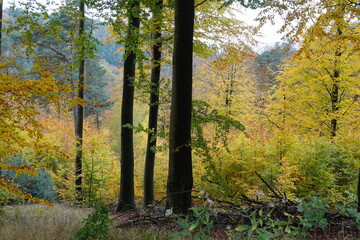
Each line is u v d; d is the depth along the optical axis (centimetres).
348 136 1048
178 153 542
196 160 1073
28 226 541
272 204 335
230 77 1866
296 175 889
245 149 1017
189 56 541
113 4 718
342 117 1131
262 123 1416
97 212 367
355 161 934
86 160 1209
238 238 318
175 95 546
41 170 1287
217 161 995
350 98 1252
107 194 1270
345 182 973
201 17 873
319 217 338
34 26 683
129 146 904
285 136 964
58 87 426
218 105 1892
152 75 925
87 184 1203
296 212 424
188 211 535
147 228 462
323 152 928
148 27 783
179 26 536
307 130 1278
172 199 540
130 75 896
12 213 788
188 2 535
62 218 633
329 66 1147
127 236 416
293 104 1334
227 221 441
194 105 661
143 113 3036
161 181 1322
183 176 541
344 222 403
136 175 1392
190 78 546
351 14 512
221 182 595
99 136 1255
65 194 1323
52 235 452
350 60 1128
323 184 865
